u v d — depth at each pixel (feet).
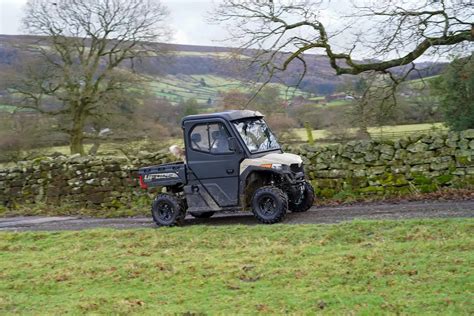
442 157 46.32
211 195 40.70
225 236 34.63
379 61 52.70
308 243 31.48
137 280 27.37
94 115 104.99
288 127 67.82
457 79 62.28
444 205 40.06
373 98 55.42
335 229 33.01
